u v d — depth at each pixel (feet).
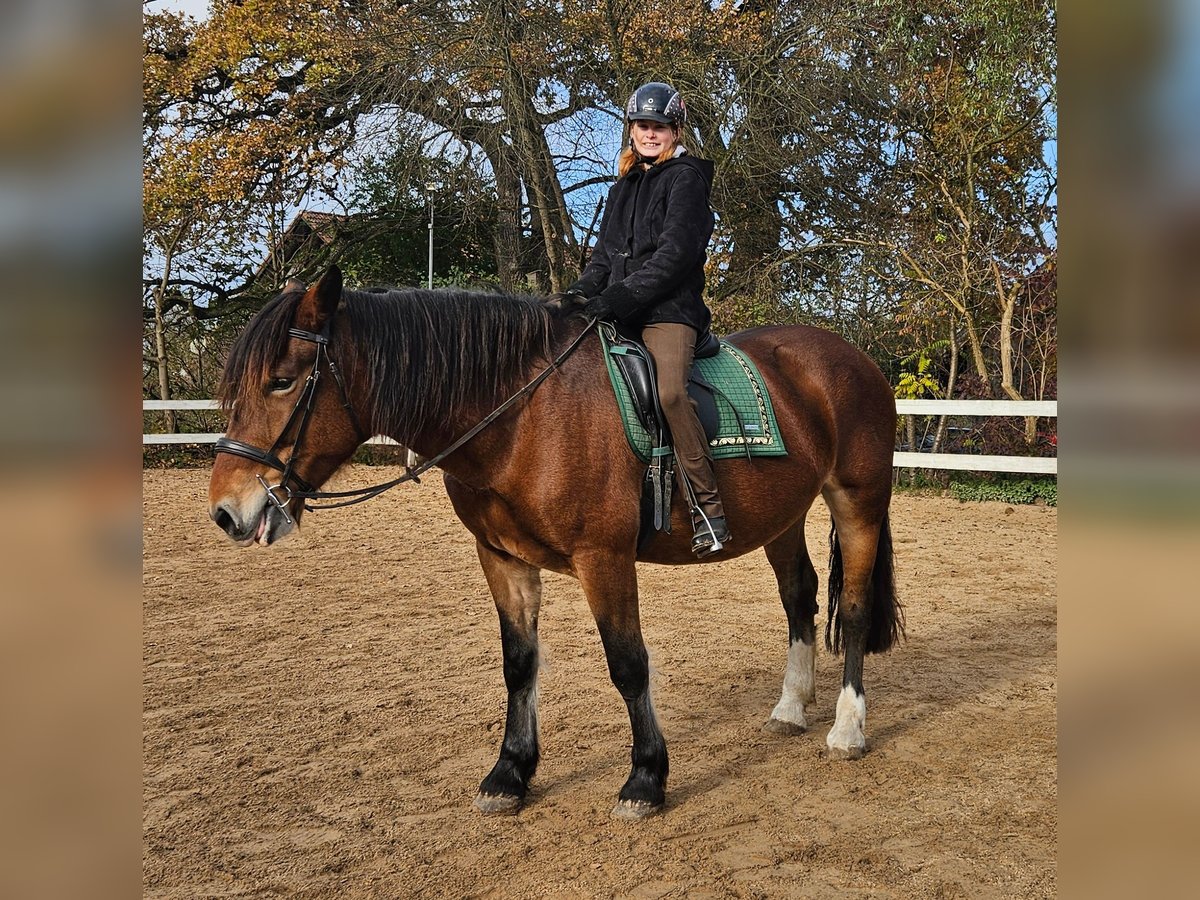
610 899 8.38
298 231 61.98
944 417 39.78
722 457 10.73
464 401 9.71
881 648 12.48
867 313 45.21
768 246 50.26
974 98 38.47
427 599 20.66
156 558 25.41
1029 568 23.17
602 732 12.62
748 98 45.29
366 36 48.37
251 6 50.98
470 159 47.24
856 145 46.52
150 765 11.57
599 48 47.65
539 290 54.03
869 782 10.92
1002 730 12.46
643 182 10.99
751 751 12.00
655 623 18.49
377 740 12.41
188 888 8.65
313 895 8.52
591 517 9.77
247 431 8.96
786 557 12.89
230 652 16.51
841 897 8.31
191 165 52.60
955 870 8.76
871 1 41.83
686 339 10.34
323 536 29.27
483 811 10.23
